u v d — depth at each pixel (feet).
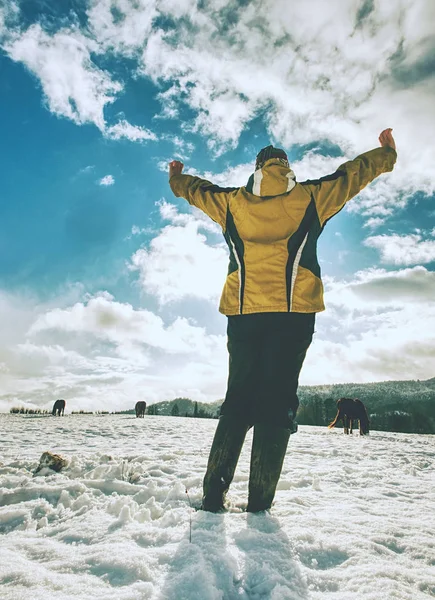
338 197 6.25
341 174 6.35
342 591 3.60
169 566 3.88
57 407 70.79
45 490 7.38
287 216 5.96
